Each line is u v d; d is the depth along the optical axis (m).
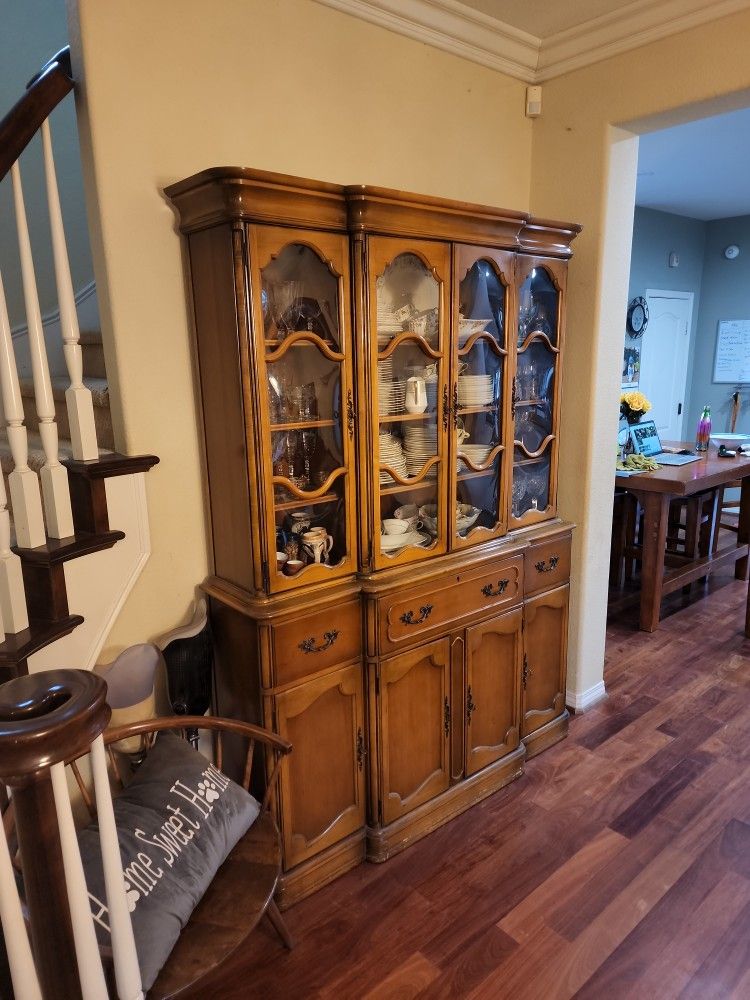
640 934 1.74
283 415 1.73
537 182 2.61
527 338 2.26
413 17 2.10
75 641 1.68
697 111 2.21
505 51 2.37
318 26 1.93
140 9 1.60
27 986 0.85
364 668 1.93
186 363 1.82
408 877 1.96
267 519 1.70
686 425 7.04
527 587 2.37
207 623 1.88
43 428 1.59
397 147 2.18
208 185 1.51
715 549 4.33
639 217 5.87
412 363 1.94
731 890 1.88
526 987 1.61
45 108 1.46
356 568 1.90
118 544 1.74
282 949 1.72
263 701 1.73
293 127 1.92
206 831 1.43
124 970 0.99
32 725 0.76
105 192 1.61
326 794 1.91
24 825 0.79
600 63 2.35
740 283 6.43
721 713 2.81
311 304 1.73
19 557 1.55
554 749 2.58
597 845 2.06
